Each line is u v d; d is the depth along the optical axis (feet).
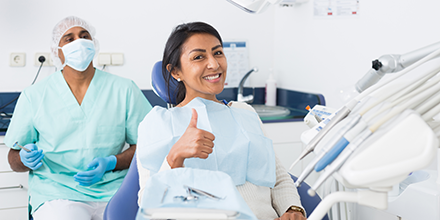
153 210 2.02
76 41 5.47
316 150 2.33
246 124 4.09
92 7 7.69
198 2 8.33
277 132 7.22
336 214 4.82
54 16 7.50
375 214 4.13
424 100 2.10
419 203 3.53
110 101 5.82
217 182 2.50
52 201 4.96
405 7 5.30
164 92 4.79
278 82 9.02
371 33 5.99
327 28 7.06
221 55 4.03
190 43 3.93
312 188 2.04
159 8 8.07
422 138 1.83
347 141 2.00
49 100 5.61
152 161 3.59
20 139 5.58
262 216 3.73
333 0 6.88
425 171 3.98
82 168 5.65
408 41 5.26
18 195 6.35
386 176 1.83
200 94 4.13
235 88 8.82
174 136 3.66
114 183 5.56
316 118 4.22
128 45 7.97
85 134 5.61
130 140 6.04
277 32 8.93
